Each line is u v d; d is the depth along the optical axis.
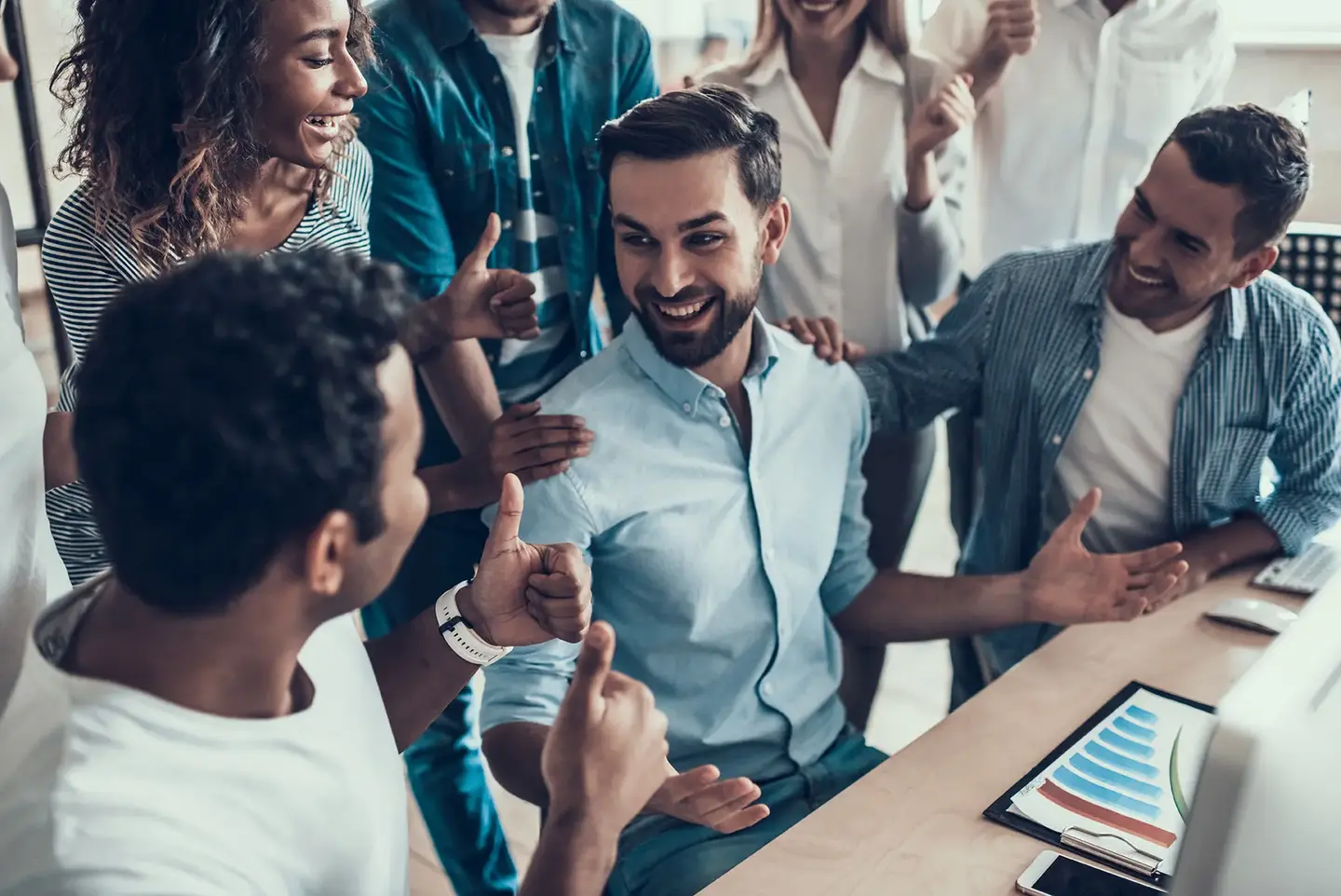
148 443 0.60
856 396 1.50
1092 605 1.34
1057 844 1.06
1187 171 1.42
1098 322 1.60
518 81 1.61
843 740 1.47
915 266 1.89
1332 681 0.66
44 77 2.02
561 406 1.35
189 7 1.11
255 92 1.16
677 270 1.28
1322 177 2.46
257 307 0.62
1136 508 1.65
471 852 1.75
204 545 0.62
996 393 1.69
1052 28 1.97
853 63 1.82
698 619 1.36
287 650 0.70
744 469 1.37
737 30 2.86
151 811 0.62
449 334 1.33
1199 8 1.95
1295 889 0.66
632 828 1.32
